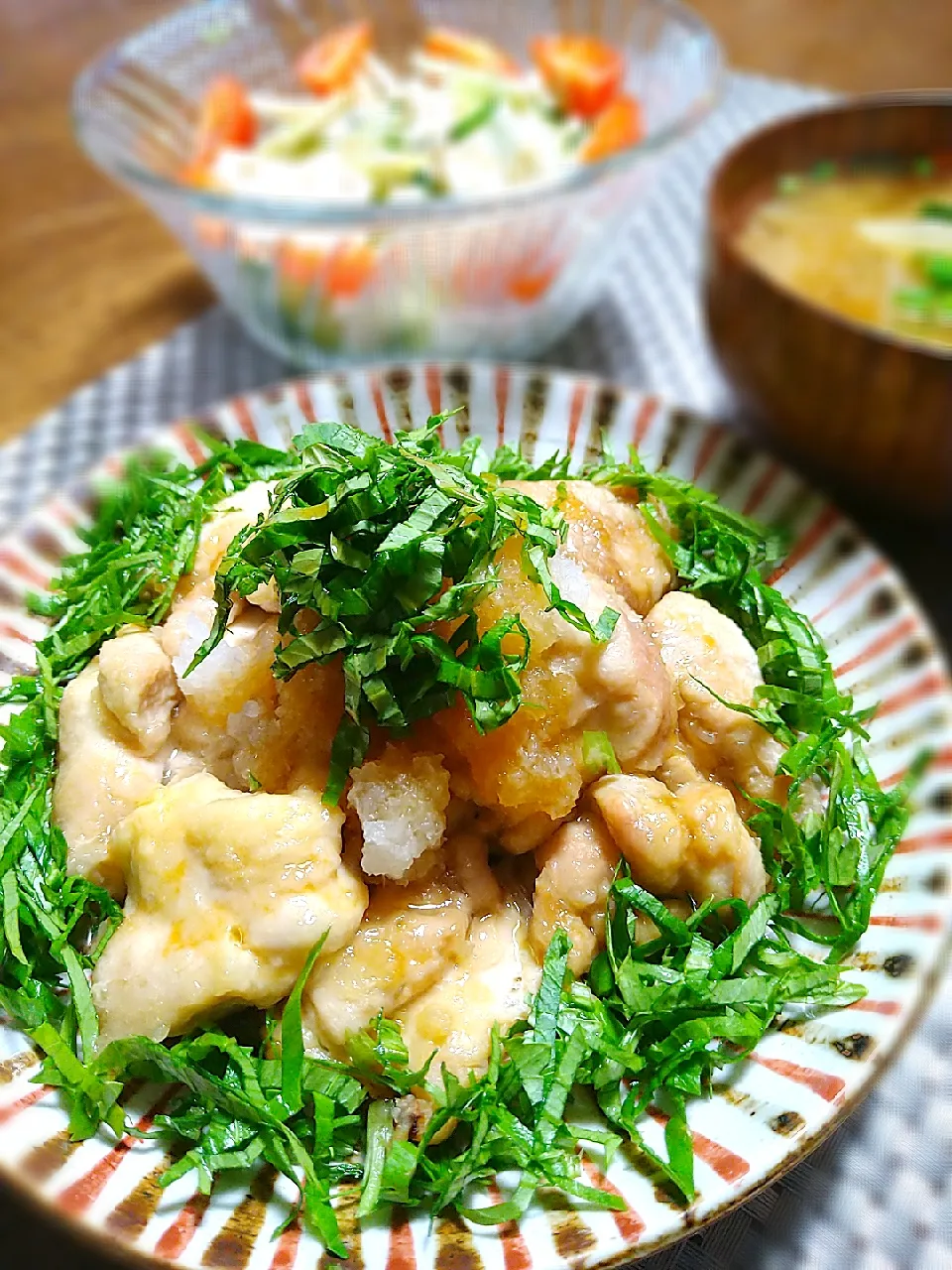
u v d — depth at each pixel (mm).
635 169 288
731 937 160
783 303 236
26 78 419
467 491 156
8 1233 170
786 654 188
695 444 225
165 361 312
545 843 167
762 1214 163
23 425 289
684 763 175
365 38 376
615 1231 132
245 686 166
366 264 284
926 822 169
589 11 374
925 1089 177
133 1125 146
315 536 153
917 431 230
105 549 201
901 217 303
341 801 159
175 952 148
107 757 170
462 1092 146
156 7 460
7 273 335
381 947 154
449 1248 133
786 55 435
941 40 444
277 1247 133
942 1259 161
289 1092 145
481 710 150
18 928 158
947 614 249
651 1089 149
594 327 326
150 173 277
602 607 167
